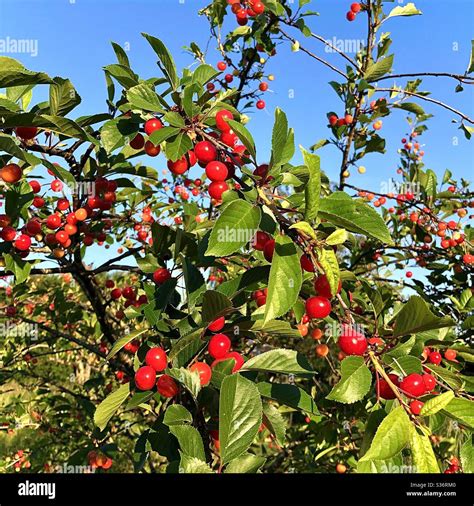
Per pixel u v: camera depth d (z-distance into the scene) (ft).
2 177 7.67
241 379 4.97
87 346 11.80
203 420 5.96
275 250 4.91
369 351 4.99
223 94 7.98
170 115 6.50
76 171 8.65
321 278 5.25
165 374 6.07
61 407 16.01
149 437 5.92
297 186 6.87
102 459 8.55
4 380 15.12
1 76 5.61
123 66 7.10
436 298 13.25
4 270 9.60
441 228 13.39
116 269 10.47
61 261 10.25
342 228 5.07
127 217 12.13
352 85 15.02
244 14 14.12
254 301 8.00
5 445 18.48
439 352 7.66
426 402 4.24
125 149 8.84
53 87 6.64
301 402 5.91
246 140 5.80
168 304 7.04
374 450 3.99
